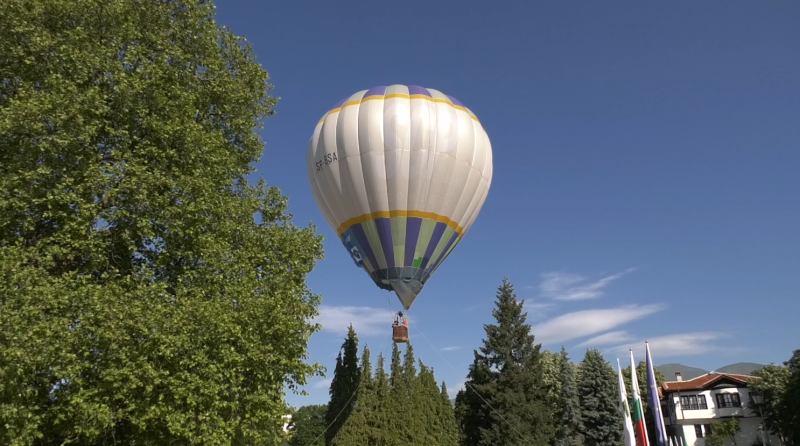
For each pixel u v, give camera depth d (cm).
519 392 4591
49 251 1200
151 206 1362
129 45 1470
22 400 1089
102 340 1129
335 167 2422
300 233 1736
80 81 1304
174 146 1513
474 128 2512
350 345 4347
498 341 4941
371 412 3800
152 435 1300
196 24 1681
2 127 1174
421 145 2330
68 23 1412
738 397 5538
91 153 1314
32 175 1194
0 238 1229
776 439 5091
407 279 2398
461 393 5750
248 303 1390
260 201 1753
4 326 1021
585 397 5128
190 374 1223
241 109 1853
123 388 1130
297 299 1565
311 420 8406
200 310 1270
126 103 1386
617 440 4966
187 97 1530
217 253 1455
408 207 2353
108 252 1390
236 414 1393
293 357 1514
